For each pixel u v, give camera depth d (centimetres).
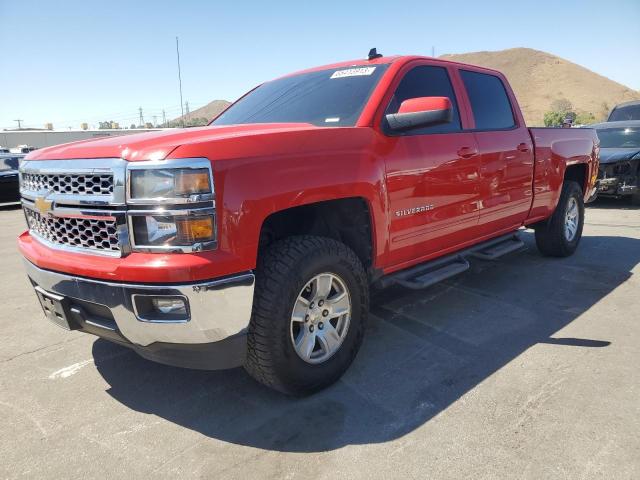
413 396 286
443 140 368
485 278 506
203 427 263
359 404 280
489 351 341
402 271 364
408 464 228
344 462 231
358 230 326
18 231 966
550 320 392
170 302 235
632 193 938
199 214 230
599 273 514
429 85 380
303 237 279
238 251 240
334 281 296
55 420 273
